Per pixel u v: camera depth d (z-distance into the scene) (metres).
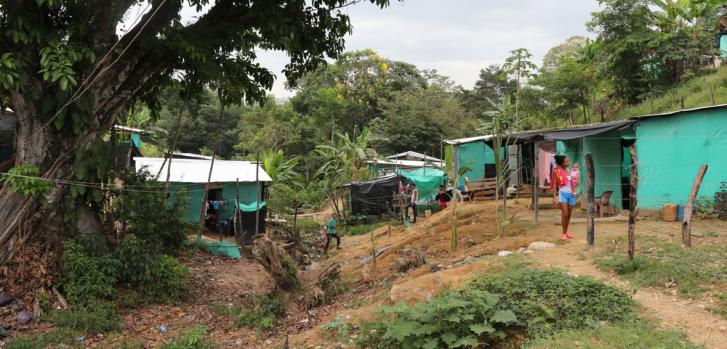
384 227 22.42
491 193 20.00
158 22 11.45
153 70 11.96
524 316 6.57
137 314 10.41
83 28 10.42
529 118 25.84
